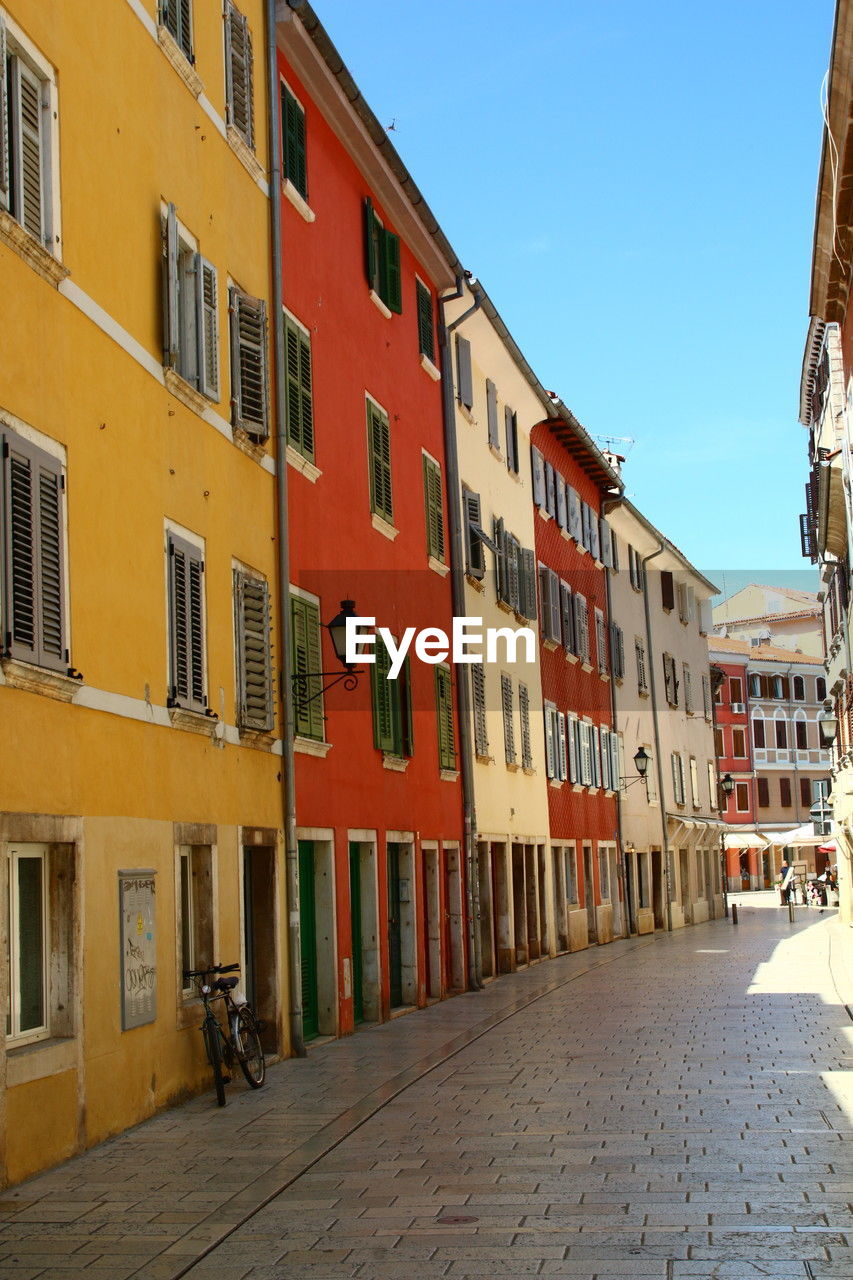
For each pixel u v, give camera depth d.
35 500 10.80
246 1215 9.24
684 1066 15.76
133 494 13.11
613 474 44.62
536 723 35.28
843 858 47.78
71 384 11.78
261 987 16.84
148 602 13.38
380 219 23.95
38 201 11.38
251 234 17.48
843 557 37.53
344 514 20.72
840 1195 9.32
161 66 14.54
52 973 11.26
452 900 26.75
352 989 20.11
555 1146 11.34
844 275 26.56
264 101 18.27
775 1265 7.71
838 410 31.61
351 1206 9.51
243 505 16.48
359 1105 13.48
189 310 15.12
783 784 98.62
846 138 21.11
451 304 28.70
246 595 16.30
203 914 14.77
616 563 47.97
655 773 51.34
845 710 40.66
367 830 21.17
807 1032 18.78
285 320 18.42
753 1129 11.79
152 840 13.15
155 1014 13.03
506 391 34.19
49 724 11.01
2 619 10.20
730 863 95.94
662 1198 9.41
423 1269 7.94
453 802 26.83
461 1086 14.78
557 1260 8.00
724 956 34.88
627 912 45.69
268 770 16.94
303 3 18.42
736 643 99.12
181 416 14.57
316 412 19.59
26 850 11.00
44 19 11.60
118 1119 12.05
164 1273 7.94
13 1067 10.12
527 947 33.16
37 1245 8.57
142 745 13.02
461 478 29.12
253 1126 12.42
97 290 12.48
